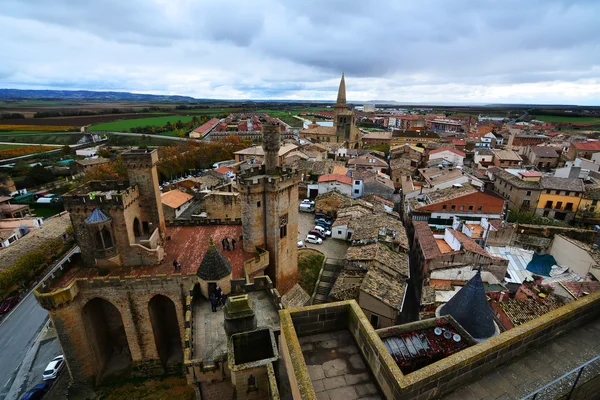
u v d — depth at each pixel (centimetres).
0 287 5412
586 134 19738
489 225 5797
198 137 19000
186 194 7919
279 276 4716
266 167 4656
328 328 1516
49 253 6644
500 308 3688
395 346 1466
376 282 4491
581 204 7744
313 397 1019
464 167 10706
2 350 4725
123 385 3972
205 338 2967
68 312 3556
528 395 1013
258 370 2238
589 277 4412
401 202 9394
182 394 3794
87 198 3894
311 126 19188
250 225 4372
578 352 1288
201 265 3412
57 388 4078
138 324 3906
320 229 7412
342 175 9644
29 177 11700
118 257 4103
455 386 1123
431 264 4850
